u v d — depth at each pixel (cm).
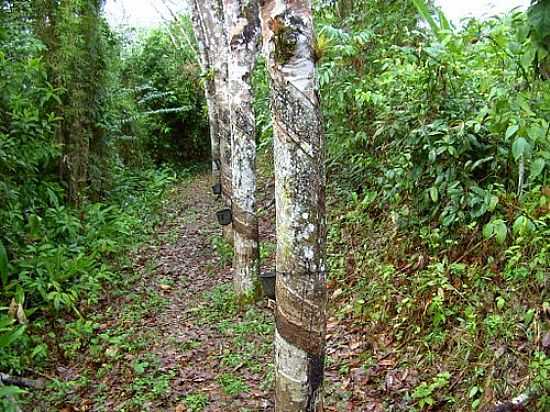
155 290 530
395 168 409
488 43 314
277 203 239
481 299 317
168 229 761
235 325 429
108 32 775
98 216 634
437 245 382
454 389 283
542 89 245
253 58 456
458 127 343
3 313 420
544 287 276
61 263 491
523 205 311
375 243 466
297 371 242
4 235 461
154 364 380
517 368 256
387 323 371
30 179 540
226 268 576
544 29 167
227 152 616
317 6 610
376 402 300
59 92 586
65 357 402
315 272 237
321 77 463
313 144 230
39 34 602
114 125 788
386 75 427
